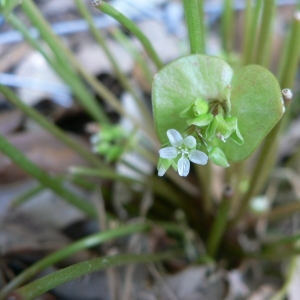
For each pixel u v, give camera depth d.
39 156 0.21
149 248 0.19
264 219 0.20
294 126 0.23
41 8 0.27
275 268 0.20
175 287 0.18
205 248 0.20
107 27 0.26
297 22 0.15
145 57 0.25
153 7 0.28
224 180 0.20
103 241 0.17
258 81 0.12
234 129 0.12
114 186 0.21
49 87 0.24
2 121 0.22
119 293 0.17
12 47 0.25
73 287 0.17
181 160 0.12
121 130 0.20
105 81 0.25
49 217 0.19
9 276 0.17
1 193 0.20
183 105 0.13
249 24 0.19
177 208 0.21
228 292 0.18
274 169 0.22
